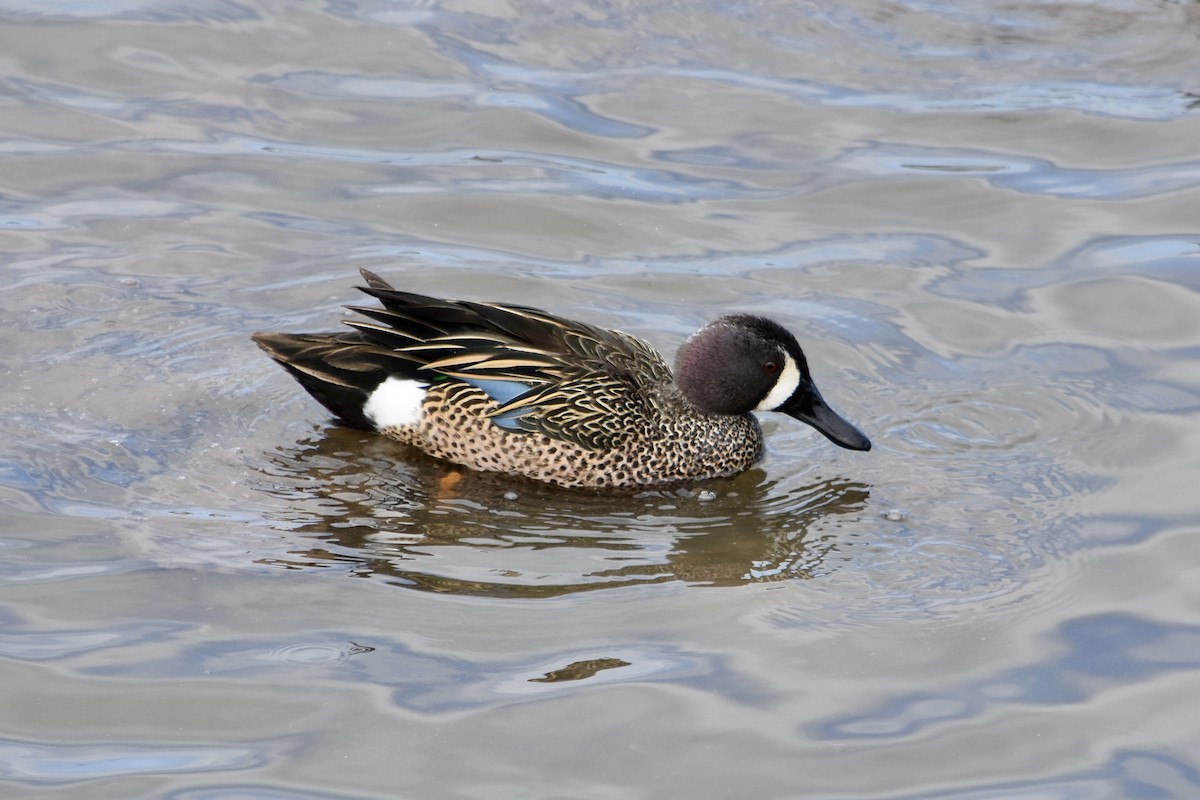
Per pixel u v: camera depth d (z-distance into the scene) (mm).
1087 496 12188
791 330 14797
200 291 15086
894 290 15570
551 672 9750
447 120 18406
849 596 10742
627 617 10406
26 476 11867
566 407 12711
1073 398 13758
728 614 10461
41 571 10633
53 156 17344
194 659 9742
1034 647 10148
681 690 9594
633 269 15852
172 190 16844
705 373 12977
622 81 19172
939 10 20531
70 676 9555
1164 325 14930
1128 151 17828
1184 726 9359
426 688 9547
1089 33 20016
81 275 15172
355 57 19578
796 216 16844
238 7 20562
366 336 12938
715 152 17922
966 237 16516
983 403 13719
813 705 9500
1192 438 13016
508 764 8891
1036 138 18078
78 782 8664
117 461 12234
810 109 18641
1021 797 8711
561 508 12227
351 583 10695
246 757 8914
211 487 12000
